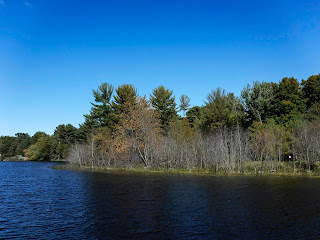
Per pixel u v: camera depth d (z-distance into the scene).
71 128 118.31
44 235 14.23
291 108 57.34
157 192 26.42
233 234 14.14
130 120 57.69
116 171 52.47
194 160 52.44
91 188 29.69
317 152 43.72
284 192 25.95
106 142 64.75
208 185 30.89
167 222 16.33
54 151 120.00
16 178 41.78
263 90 60.91
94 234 14.30
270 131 49.53
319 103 55.25
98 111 73.56
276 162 48.91
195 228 15.15
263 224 15.82
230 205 20.61
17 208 20.36
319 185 30.28
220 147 46.84
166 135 64.75
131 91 69.25
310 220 16.56
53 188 30.28
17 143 141.38
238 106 64.56
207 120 59.94
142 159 59.72
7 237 13.95
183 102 99.56
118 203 21.64
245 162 46.81
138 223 16.19
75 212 18.94
